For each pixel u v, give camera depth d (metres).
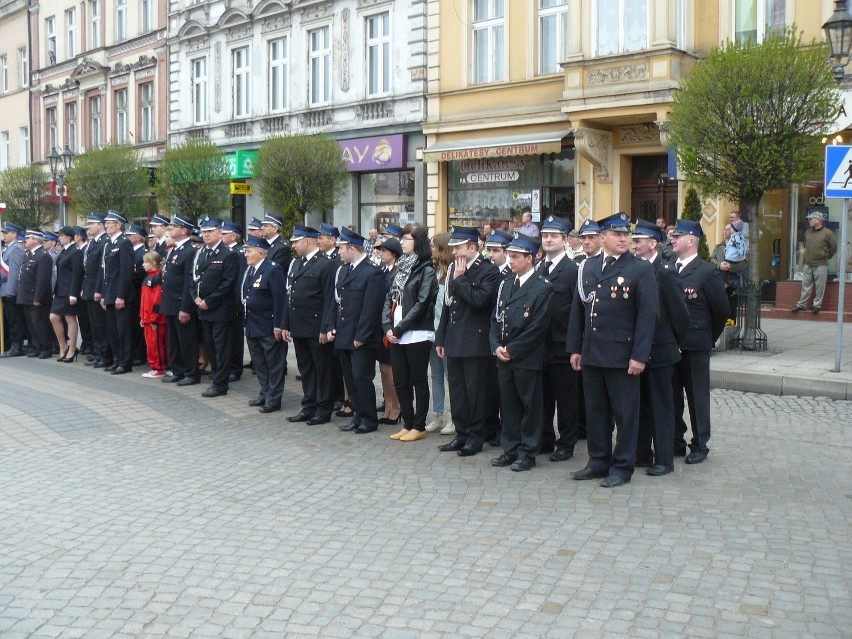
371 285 9.16
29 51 39.59
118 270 13.07
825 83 12.47
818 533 6.14
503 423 8.04
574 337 7.57
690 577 5.37
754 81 12.43
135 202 25.80
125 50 33.31
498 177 21.28
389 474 7.74
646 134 18.50
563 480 7.53
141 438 9.12
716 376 11.72
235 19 27.69
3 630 4.74
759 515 6.53
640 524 6.34
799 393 11.10
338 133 24.62
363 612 4.93
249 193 27.08
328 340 9.50
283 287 10.59
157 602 5.09
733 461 8.07
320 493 7.18
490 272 8.20
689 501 6.88
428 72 22.36
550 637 4.62
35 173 31.52
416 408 9.09
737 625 4.74
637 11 17.47
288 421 9.99
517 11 20.55
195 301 11.35
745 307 13.59
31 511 6.74
